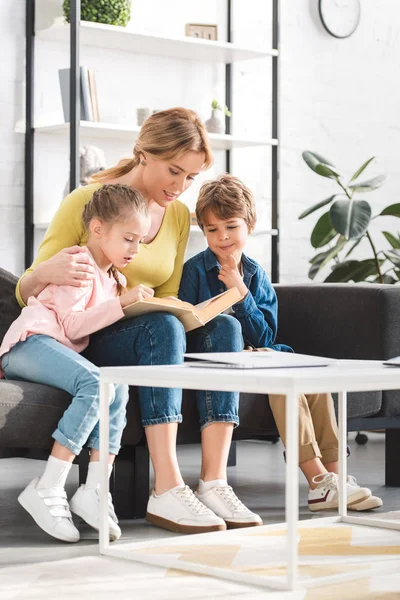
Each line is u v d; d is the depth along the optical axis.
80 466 2.56
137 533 2.46
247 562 2.12
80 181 4.24
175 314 2.51
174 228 2.94
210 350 2.65
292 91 5.18
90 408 2.31
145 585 1.93
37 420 2.34
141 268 2.81
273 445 4.48
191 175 2.78
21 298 2.63
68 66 4.44
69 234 2.71
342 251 5.38
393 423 3.24
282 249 5.16
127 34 4.32
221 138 4.66
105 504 2.21
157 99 4.72
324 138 5.31
